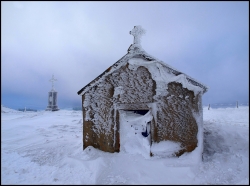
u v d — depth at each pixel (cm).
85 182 511
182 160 620
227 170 570
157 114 676
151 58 686
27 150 820
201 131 652
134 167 581
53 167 621
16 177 543
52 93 3052
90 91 742
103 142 711
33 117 2186
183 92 667
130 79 700
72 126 1541
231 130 826
